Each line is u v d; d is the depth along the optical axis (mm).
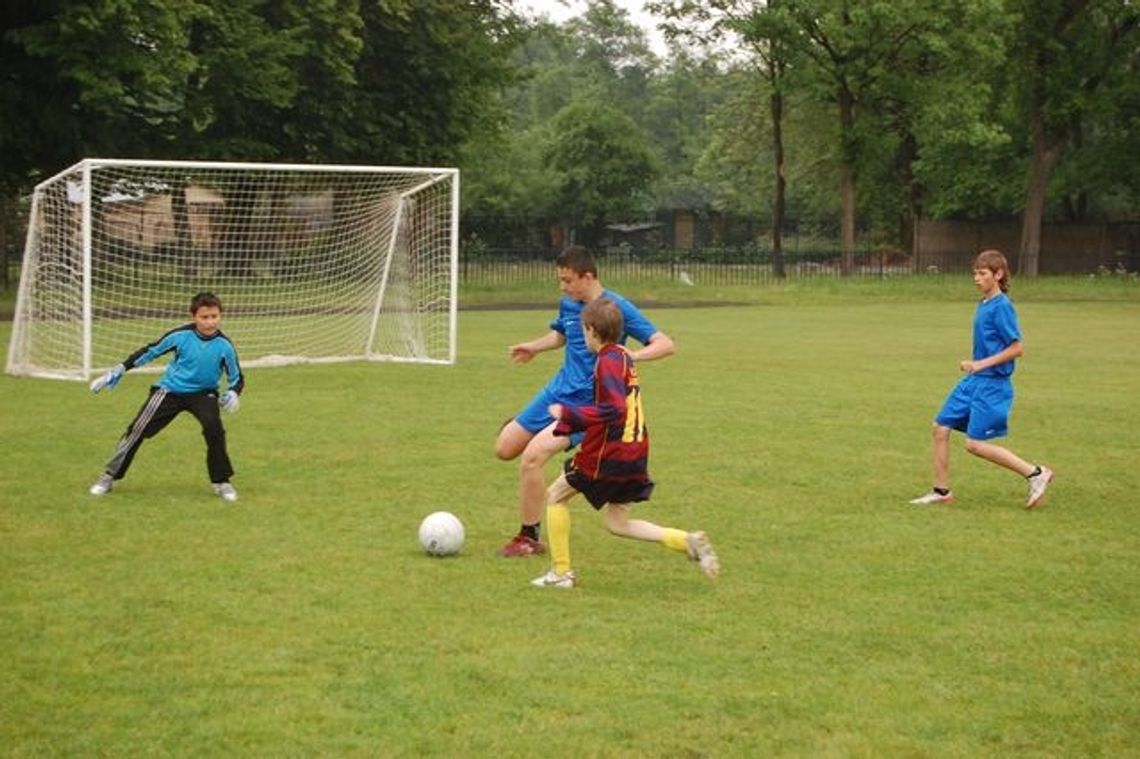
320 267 24047
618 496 7012
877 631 6309
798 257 49812
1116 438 12641
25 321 17234
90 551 7668
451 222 19172
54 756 4742
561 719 5125
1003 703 5375
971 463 11195
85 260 16438
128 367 9102
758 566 7562
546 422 7988
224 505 9055
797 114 56281
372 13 34969
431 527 7645
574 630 6254
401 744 4867
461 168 41625
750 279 43125
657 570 7453
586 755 4793
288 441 11820
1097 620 6547
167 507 8945
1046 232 51375
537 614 6512
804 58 43375
